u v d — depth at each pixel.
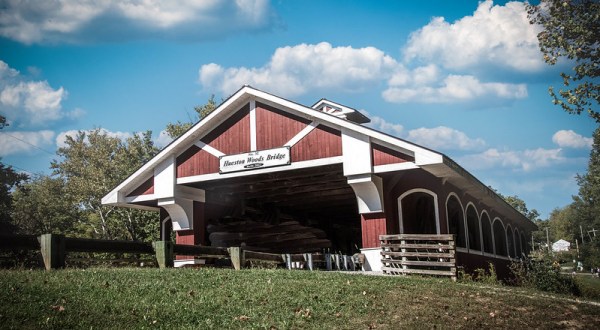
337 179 21.94
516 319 10.66
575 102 20.05
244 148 20.77
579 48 19.59
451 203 20.83
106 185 44.56
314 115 19.41
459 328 9.75
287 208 28.67
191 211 22.36
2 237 11.15
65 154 56.88
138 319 8.77
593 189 61.47
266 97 20.27
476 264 22.89
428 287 12.79
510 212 30.11
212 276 12.25
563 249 118.75
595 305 12.59
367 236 18.95
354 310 10.34
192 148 21.81
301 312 9.94
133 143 45.72
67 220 52.03
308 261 18.16
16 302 8.77
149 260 16.14
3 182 49.16
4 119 47.69
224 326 8.95
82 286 10.09
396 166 18.23
